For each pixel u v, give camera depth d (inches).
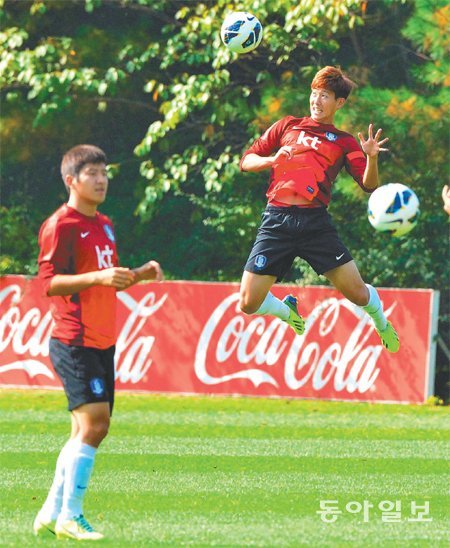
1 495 1291.8
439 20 2564.0
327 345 2453.2
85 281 971.3
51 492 1042.7
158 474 1459.2
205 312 2513.5
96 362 1013.8
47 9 3380.9
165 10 3380.9
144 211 2945.4
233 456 1633.9
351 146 1298.0
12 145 3302.2
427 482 1425.9
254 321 2491.4
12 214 3432.6
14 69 3056.1
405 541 1043.3
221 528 1097.4
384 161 2726.4
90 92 3211.1
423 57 3006.9
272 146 1328.7
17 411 2160.4
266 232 1314.0
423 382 2415.1
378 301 1331.2
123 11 3447.3
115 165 3157.0
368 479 1443.2
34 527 1045.8
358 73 2945.4
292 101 2812.5
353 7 2829.7
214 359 2501.2
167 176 3174.2
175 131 3447.3
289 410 2253.9
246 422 2052.2
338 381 2443.4
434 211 2783.0
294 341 2466.8
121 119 3459.6
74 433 1047.6
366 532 1086.4
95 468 1503.4
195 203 3216.0
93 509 1200.2
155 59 3358.8
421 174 2746.1
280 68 3309.5
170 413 2167.8
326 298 2460.6
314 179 1291.8
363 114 2596.0
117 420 2048.5
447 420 2145.7
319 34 2942.9
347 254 1305.4
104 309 1016.2
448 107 2610.7
